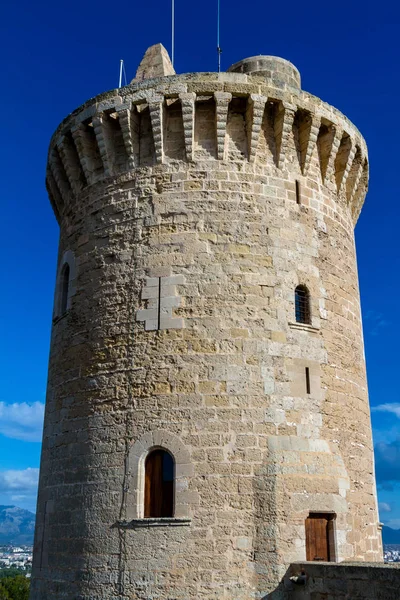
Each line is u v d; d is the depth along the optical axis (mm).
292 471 17703
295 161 21375
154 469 17797
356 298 22844
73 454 19266
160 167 20484
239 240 19547
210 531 16828
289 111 20688
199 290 18969
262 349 18641
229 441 17578
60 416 20453
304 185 21328
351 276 22609
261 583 16547
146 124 21188
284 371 18734
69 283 21922
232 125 20812
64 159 23078
